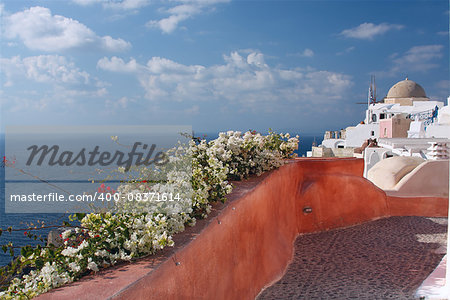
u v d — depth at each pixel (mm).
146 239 2840
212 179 4570
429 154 15711
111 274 2518
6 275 2523
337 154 42500
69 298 2143
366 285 6039
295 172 9055
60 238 2846
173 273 2795
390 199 11117
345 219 9867
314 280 6266
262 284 5652
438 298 5238
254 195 5379
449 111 20781
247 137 6707
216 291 3742
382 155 21500
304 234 9086
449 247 5141
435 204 11039
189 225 3613
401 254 7633
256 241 5477
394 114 41156
